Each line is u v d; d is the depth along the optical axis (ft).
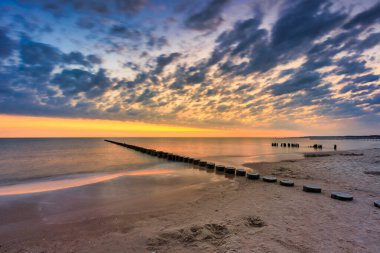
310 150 136.98
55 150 152.97
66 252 15.37
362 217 20.66
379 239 16.31
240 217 20.59
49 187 38.75
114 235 17.81
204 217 21.21
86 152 133.80
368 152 103.65
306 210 22.53
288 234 16.98
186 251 14.69
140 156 104.22
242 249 14.69
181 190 33.32
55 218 22.30
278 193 29.53
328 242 15.75
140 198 29.22
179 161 76.84
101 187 35.88
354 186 33.63
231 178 42.19
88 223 20.80
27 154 120.67
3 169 66.44
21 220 21.90
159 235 17.08
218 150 143.33
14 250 15.93
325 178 40.42
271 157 87.92
